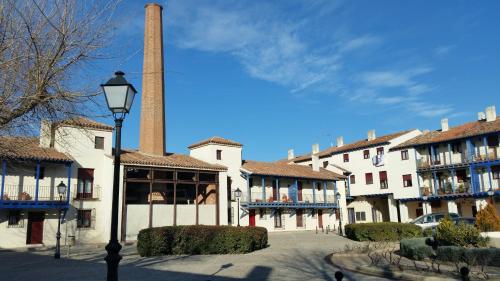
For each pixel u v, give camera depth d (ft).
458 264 44.70
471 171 130.11
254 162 148.15
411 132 163.02
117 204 22.89
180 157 126.31
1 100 25.14
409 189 147.84
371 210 164.86
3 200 86.69
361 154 168.14
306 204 145.48
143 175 114.62
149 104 128.06
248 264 54.39
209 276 44.27
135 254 69.46
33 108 27.68
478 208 128.36
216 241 68.54
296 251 71.46
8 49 25.93
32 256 70.79
